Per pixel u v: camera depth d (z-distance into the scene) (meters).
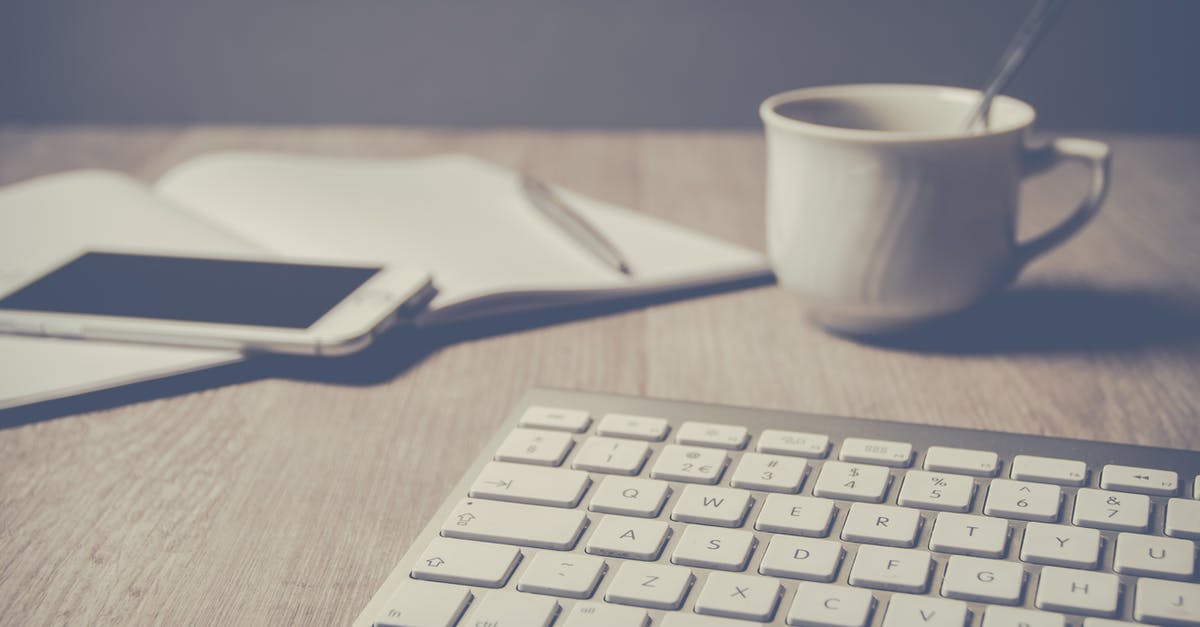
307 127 1.20
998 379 0.47
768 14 1.17
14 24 1.19
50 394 0.45
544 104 1.22
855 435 0.37
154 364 0.48
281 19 1.19
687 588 0.30
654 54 1.19
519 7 1.18
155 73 1.21
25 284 0.54
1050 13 0.48
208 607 0.33
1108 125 1.20
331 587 0.34
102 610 0.33
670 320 0.55
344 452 0.42
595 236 0.61
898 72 1.18
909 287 0.48
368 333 0.48
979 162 0.46
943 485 0.34
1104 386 0.46
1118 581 0.29
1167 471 0.34
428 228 0.65
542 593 0.30
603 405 0.40
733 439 0.37
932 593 0.29
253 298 0.52
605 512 0.34
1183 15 1.14
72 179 0.73
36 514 0.38
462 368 0.50
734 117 1.21
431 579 0.31
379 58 1.20
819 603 0.29
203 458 0.42
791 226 0.50
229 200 0.71
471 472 0.36
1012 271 0.51
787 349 0.51
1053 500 0.33
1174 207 0.72
